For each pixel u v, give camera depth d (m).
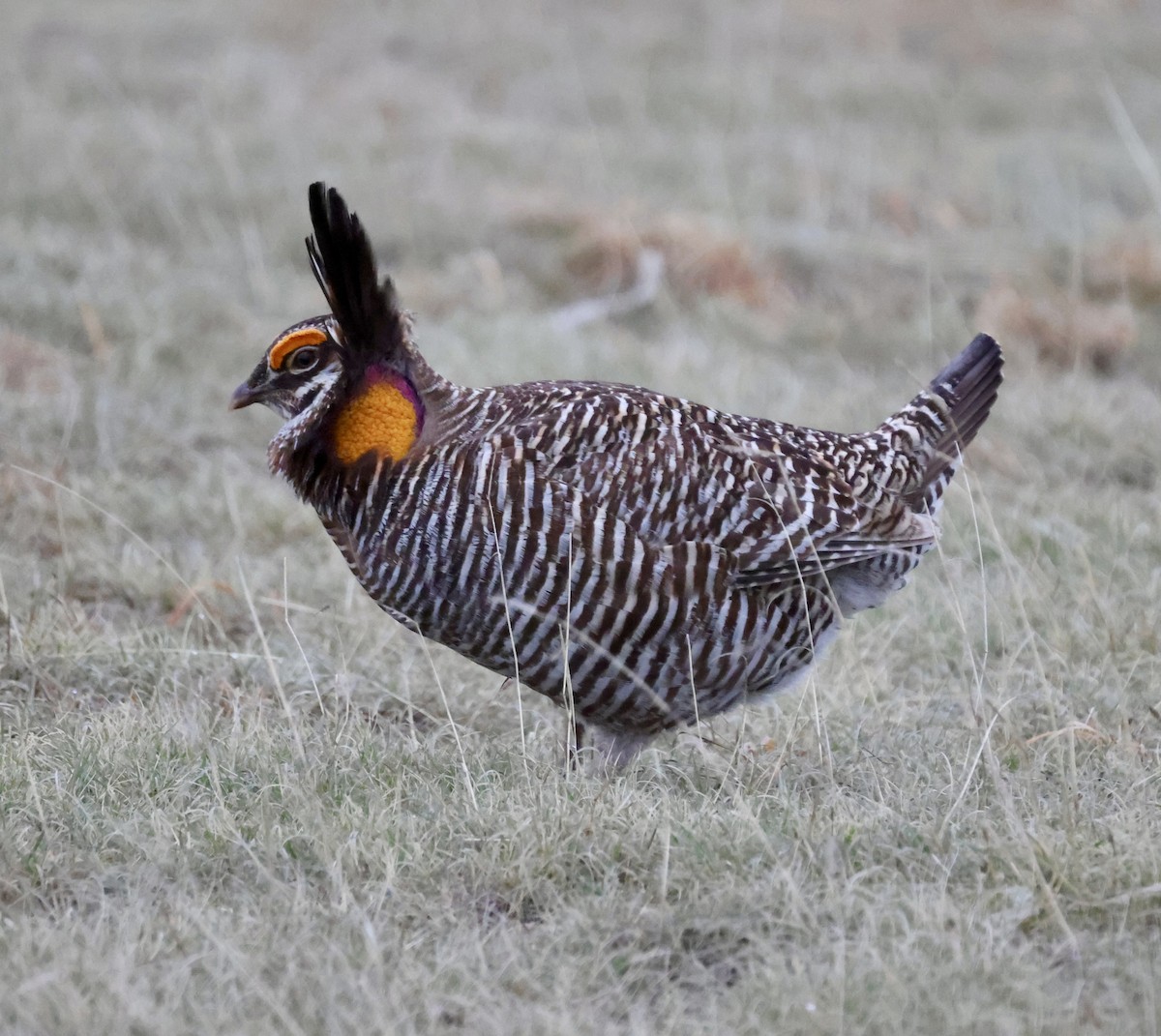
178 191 33.88
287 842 11.44
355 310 12.69
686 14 52.38
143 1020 9.10
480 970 9.87
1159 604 16.73
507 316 28.19
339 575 18.20
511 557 12.26
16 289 25.84
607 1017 9.55
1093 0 54.97
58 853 11.27
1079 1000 9.58
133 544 18.72
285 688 15.17
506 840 11.45
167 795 12.25
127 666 15.29
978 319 29.08
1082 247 33.03
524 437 12.30
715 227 32.41
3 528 18.92
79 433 21.73
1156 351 28.94
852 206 35.91
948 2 54.09
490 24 49.81
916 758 13.09
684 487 12.54
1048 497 20.11
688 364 26.09
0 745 13.09
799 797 12.20
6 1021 9.27
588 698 13.06
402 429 12.59
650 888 10.92
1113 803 12.16
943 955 9.91
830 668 15.76
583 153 38.91
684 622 12.66
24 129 36.75
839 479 13.57
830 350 28.62
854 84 45.75
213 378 24.28
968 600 16.92
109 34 46.59
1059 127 43.38
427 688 15.41
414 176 36.66
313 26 48.72
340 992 9.55
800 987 9.51
